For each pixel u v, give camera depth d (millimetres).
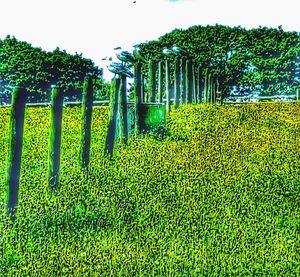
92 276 8953
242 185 15406
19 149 11852
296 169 18297
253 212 12781
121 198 13312
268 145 23531
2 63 99562
